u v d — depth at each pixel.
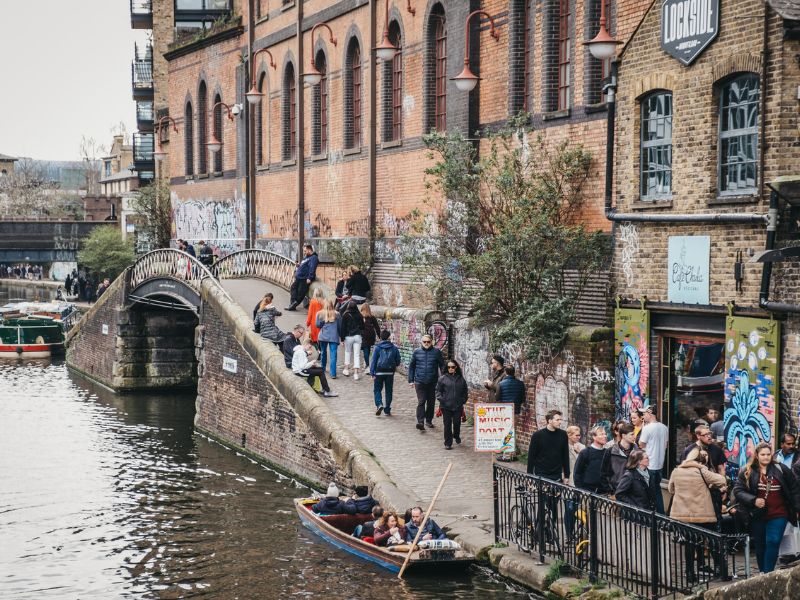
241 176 41.97
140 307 41.81
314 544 18.78
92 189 162.88
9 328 55.34
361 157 32.22
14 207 140.12
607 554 14.67
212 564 18.17
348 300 25.69
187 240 48.56
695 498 13.76
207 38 44.62
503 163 24.09
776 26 15.80
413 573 16.39
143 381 41.84
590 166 21.34
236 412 28.34
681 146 17.67
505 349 21.84
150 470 26.06
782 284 15.53
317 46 35.38
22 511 22.36
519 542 15.95
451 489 18.69
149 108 64.19
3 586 17.55
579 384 19.41
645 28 18.42
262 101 40.44
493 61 25.27
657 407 18.17
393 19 30.19
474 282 22.89
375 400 22.98
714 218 16.77
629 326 18.67
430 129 28.36
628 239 18.86
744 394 16.17
